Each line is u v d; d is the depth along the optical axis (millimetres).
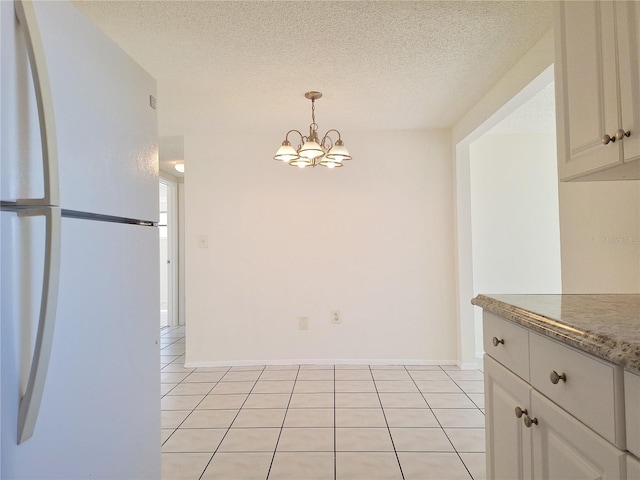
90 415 902
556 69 1358
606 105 1098
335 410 2541
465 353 3422
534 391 1072
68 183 825
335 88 2566
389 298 3562
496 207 3789
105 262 971
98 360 936
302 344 3582
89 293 901
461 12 1742
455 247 3498
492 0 1658
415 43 2004
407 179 3568
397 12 1735
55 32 799
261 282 3592
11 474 686
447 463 1896
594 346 795
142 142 1177
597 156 1144
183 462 1927
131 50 2039
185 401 2725
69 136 833
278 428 2289
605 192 1672
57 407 792
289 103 2826
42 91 716
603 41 1106
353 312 3570
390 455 1976
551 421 979
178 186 5520
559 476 944
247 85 2500
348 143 3588
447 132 3547
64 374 814
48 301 708
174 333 5031
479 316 3887
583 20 1199
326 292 3578
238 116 3100
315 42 1983
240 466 1889
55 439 788
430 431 2232
